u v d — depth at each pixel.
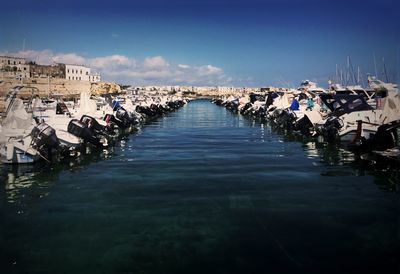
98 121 31.80
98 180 18.36
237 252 10.38
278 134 37.69
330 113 31.91
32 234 11.67
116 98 61.19
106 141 29.62
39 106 26.92
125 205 14.43
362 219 12.77
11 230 12.00
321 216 13.09
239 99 83.00
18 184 17.69
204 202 14.74
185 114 73.81
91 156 25.00
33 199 15.28
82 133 25.39
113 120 37.88
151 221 12.75
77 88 81.00
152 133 39.38
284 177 18.72
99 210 13.88
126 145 30.22
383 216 13.04
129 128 43.31
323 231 11.78
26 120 21.67
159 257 10.12
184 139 34.12
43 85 65.81
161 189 16.64
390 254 10.18
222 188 16.73
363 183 17.47
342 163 22.11
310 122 34.34
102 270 9.45
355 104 29.00
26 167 21.14
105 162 22.91
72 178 18.81
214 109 97.44
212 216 13.17
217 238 11.30
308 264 9.69
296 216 13.10
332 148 27.88
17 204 14.65
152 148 28.58
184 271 9.39
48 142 21.59
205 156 24.89
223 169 20.69
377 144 21.27
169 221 12.74
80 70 108.38
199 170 20.45
